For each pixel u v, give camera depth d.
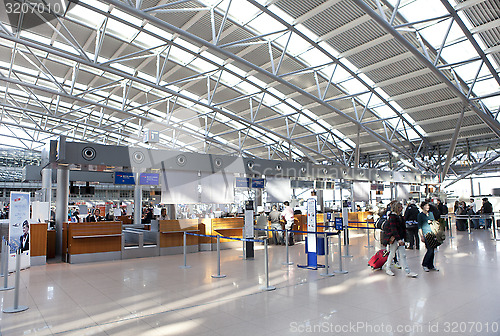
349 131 29.03
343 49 17.84
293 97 24.53
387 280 7.84
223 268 9.86
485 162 25.88
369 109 24.72
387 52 17.86
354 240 16.48
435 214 12.23
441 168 28.09
